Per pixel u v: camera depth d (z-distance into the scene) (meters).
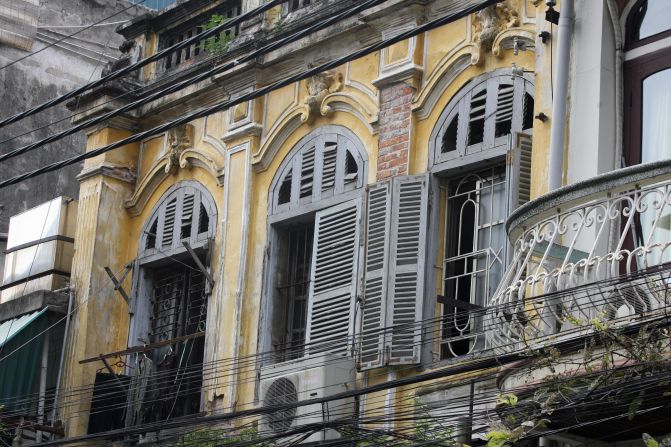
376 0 16.45
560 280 15.78
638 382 14.41
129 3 35.44
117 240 25.59
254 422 21.14
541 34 19.11
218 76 24.31
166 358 24.34
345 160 22.36
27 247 27.03
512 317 15.98
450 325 20.27
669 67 17.86
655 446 13.52
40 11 34.00
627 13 18.34
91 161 26.05
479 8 16.02
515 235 16.48
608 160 17.91
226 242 23.75
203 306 24.00
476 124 20.55
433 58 21.30
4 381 24.97
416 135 21.27
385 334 20.03
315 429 17.62
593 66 18.22
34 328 25.23
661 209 15.14
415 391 20.00
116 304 25.28
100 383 24.44
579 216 16.38
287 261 23.11
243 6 24.94
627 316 14.84
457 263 20.50
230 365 22.88
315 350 21.58
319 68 17.02
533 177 19.08
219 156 24.42
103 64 34.66
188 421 19.19
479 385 19.12
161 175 25.42
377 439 17.73
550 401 14.97
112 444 24.12
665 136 17.67
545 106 19.05
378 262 20.95
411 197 20.89
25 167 32.94
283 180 23.28
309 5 23.50
